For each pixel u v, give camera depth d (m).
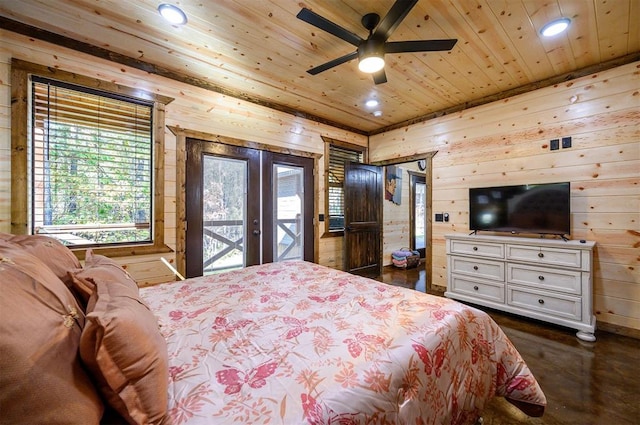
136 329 0.68
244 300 1.52
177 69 2.85
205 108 3.10
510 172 3.26
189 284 1.84
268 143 3.64
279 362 0.92
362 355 0.96
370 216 4.76
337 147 4.58
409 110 3.96
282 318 1.27
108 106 2.58
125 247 2.60
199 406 0.72
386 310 1.34
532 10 1.99
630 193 2.51
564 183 2.76
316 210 4.19
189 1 1.93
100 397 0.64
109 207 2.59
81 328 0.71
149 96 2.73
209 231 3.17
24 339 0.54
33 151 2.24
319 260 4.23
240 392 0.78
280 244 3.79
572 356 2.16
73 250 2.38
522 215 3.03
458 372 1.15
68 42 2.34
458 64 2.71
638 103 2.47
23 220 2.14
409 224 6.09
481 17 2.06
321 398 0.76
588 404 1.64
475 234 3.41
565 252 2.56
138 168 2.74
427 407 0.98
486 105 3.47
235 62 2.72
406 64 2.71
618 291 2.56
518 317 2.93
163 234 2.80
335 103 3.71
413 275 4.91
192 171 3.02
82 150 2.46
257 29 2.23
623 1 1.89
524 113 3.15
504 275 2.94
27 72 2.17
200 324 1.22
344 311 1.34
